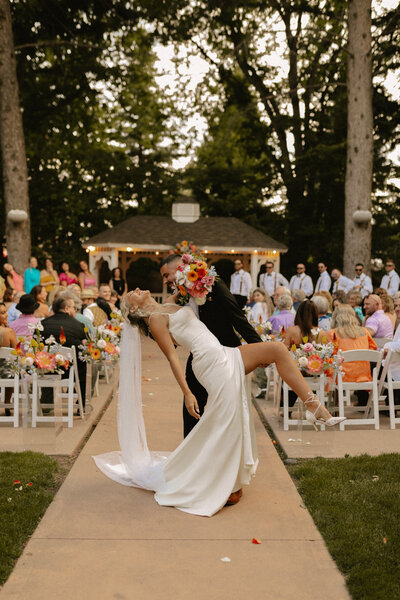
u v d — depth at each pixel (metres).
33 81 25.88
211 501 4.43
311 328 6.93
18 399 7.30
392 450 6.01
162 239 20.61
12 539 3.91
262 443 6.26
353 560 3.66
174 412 7.56
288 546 3.89
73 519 4.27
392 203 27.62
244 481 4.58
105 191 30.17
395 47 21.17
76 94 26.95
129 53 25.91
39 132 27.39
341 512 4.37
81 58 25.81
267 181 30.44
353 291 11.13
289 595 3.30
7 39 17.88
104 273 24.70
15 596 3.25
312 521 4.27
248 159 33.94
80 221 29.61
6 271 14.66
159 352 13.12
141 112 32.53
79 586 3.36
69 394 6.78
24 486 4.84
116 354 7.43
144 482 4.82
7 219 18.02
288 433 6.61
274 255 21.75
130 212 31.08
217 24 26.02
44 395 5.92
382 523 4.16
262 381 8.80
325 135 28.33
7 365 6.97
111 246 20.28
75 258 27.64
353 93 17.81
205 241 20.84
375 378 6.88
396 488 4.80
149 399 8.34
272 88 28.19
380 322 8.53
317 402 4.75
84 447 6.04
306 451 5.93
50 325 7.19
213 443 4.48
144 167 30.58
